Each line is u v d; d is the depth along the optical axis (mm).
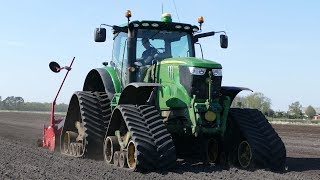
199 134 8539
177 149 9508
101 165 8969
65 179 7309
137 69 9492
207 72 8570
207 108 8461
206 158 9539
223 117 8656
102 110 10219
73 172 8023
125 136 8664
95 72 10859
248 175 7676
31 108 101750
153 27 9711
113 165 8953
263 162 8445
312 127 31578
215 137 9422
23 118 37438
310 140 18719
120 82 9977
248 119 8969
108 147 9312
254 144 8469
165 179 7277
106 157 9328
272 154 8477
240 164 8891
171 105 8828
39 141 13281
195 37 10039
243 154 8898
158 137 8102
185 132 8695
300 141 18125
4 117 39000
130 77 9406
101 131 9953
